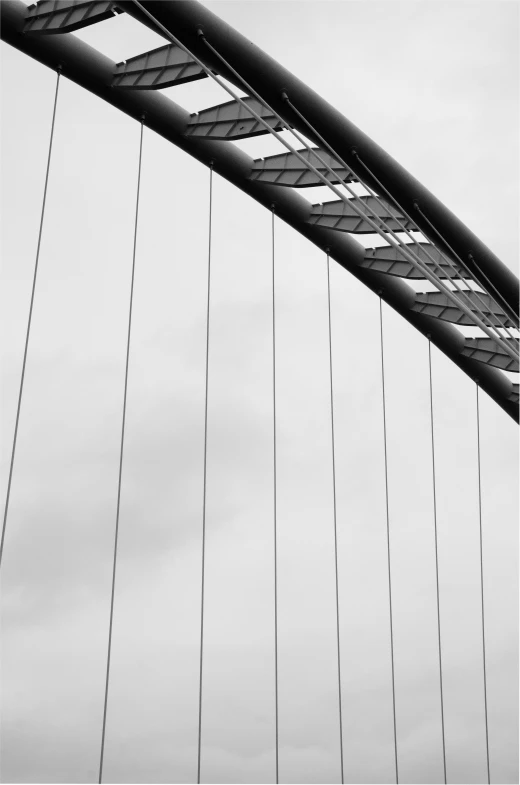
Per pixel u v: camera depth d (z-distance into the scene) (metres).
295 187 24.05
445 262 25.86
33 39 20.44
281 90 20.23
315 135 21.28
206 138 22.86
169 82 20.59
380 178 22.20
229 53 19.47
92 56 21.31
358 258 27.47
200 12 18.91
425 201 22.78
